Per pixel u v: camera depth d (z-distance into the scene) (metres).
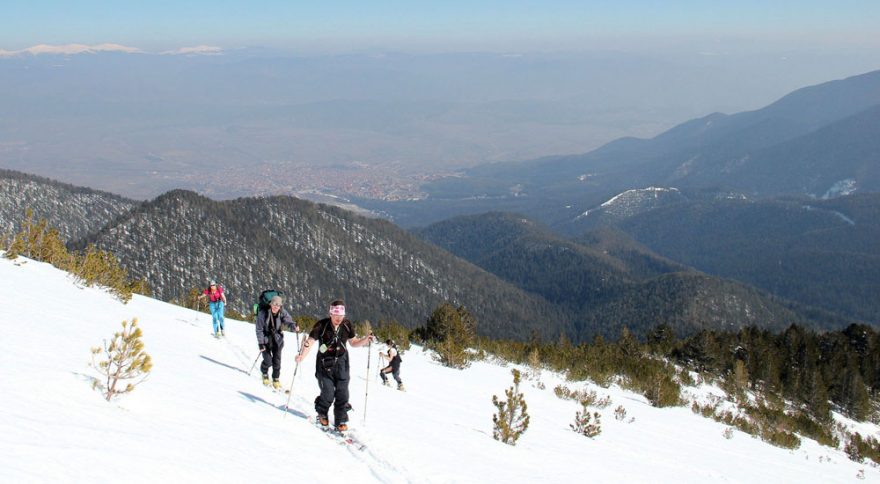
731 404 35.72
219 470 5.36
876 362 60.66
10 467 4.00
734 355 57.78
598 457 12.61
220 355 12.85
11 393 5.62
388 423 9.98
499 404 11.66
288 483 5.64
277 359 10.62
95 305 14.20
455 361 24.83
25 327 9.04
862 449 29.17
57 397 5.93
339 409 8.34
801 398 46.59
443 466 8.05
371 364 19.23
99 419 5.70
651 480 11.55
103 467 4.55
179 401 7.38
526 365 30.83
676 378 38.62
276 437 7.12
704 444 19.81
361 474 6.76
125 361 7.14
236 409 7.88
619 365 36.19
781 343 66.50
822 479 18.41
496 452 10.13
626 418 21.61
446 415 12.95
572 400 22.38
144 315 15.84
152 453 5.20
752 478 15.27
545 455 11.24
